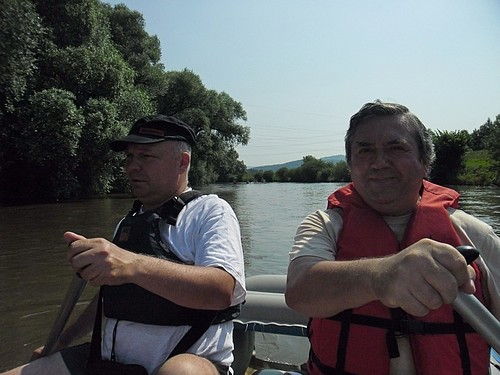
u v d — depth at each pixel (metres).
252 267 6.55
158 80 27.72
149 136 2.04
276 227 10.92
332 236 1.65
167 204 1.98
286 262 6.85
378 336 1.44
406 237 1.55
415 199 1.64
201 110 31.58
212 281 1.70
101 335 1.88
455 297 0.88
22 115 16.08
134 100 19.59
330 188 35.25
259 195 25.05
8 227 9.83
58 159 16.83
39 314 4.30
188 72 31.31
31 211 13.10
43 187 17.34
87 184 18.77
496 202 16.47
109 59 18.94
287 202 19.52
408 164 1.58
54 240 8.14
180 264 1.70
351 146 1.68
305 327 2.47
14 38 14.12
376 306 1.45
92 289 5.06
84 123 16.78
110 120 17.83
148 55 28.88
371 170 1.60
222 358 1.82
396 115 1.61
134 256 1.60
